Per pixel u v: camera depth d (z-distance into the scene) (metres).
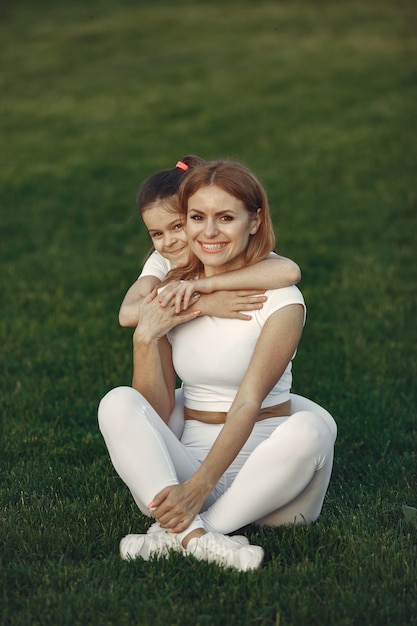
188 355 3.29
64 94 16.34
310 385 5.25
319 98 14.95
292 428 2.96
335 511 3.55
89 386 5.24
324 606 2.80
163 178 3.59
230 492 3.04
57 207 10.38
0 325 6.54
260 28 20.75
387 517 3.45
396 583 2.90
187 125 13.99
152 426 3.07
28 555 3.16
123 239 9.27
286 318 3.15
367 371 5.45
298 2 23.41
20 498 3.71
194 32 20.86
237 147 12.71
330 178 11.12
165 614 2.75
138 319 3.39
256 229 3.24
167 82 16.72
